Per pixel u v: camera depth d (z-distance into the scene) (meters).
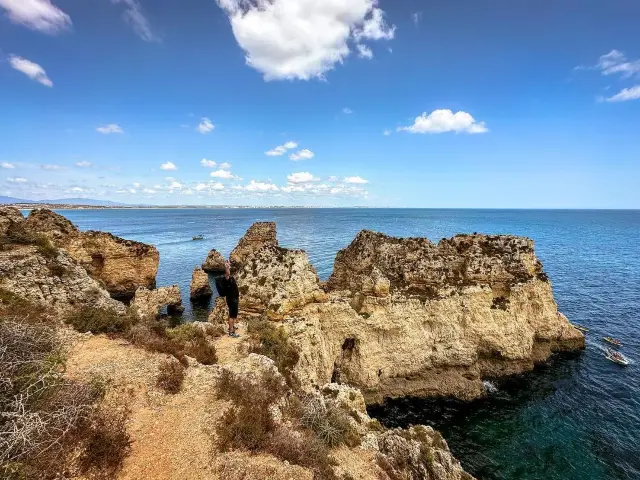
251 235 90.12
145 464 10.97
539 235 162.25
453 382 33.09
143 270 59.47
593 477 23.42
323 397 19.30
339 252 47.12
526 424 28.81
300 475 11.98
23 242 22.05
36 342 13.70
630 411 30.14
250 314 27.73
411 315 33.50
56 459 10.09
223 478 11.07
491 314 35.78
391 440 17.88
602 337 44.38
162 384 14.17
